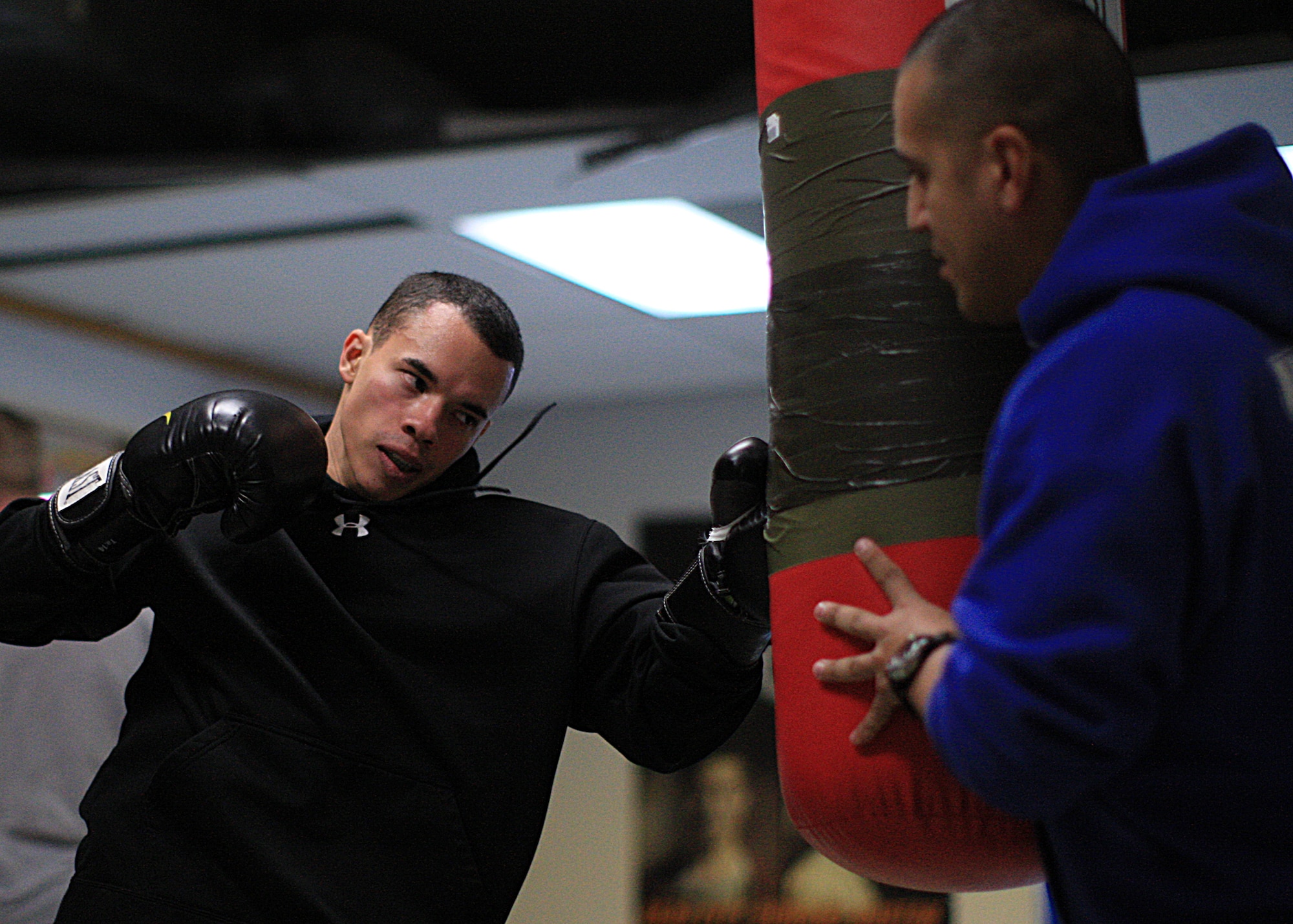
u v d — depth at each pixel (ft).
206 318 21.61
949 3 6.20
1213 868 4.56
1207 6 11.78
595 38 12.82
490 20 12.75
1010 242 4.91
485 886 7.64
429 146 14.83
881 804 5.72
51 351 21.17
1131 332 4.40
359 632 7.67
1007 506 4.53
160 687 7.86
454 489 8.27
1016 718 4.32
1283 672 4.48
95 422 21.71
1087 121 4.80
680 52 12.86
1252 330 4.56
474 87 13.55
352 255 18.83
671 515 24.99
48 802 10.79
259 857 7.32
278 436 7.07
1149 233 4.58
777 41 6.44
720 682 7.52
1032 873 5.92
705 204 17.07
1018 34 4.84
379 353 8.16
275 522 7.16
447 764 7.63
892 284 5.97
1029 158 4.80
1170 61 12.58
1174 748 4.53
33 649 10.95
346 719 7.62
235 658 7.69
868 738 5.68
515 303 20.65
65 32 12.55
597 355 23.15
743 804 23.07
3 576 7.33
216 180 15.42
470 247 18.47
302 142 14.57
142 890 7.33
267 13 12.86
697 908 23.07
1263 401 4.44
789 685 6.08
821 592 5.93
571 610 8.02
